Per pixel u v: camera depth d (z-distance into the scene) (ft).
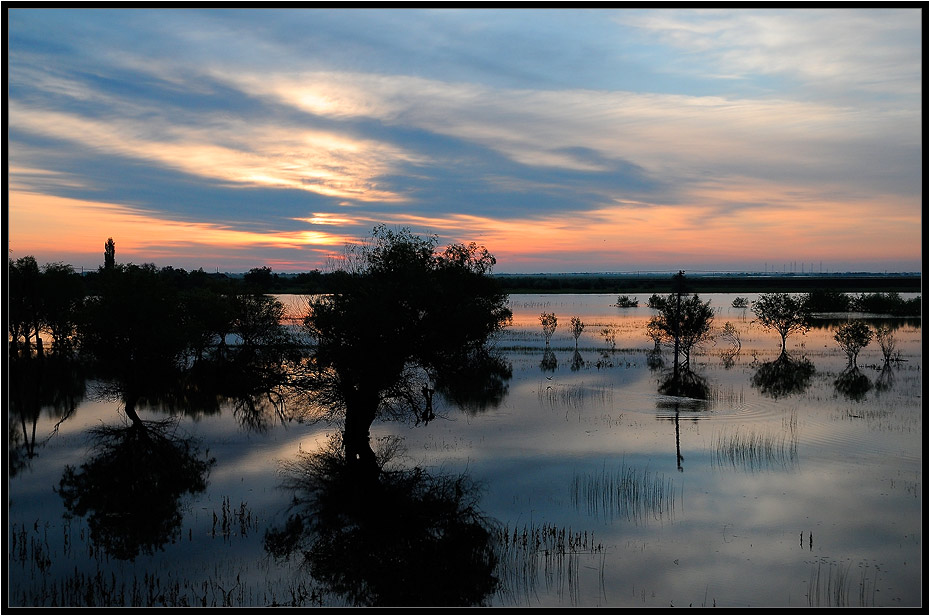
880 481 85.40
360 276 111.86
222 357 187.52
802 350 221.46
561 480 88.63
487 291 115.55
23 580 61.26
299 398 154.30
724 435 109.70
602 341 251.60
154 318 153.99
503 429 118.52
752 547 66.49
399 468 96.53
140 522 77.05
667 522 73.31
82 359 213.66
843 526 71.36
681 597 56.85
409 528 74.02
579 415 127.95
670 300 209.87
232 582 61.16
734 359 201.77
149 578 61.93
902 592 56.90
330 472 96.02
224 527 75.05
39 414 142.10
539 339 257.96
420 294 104.12
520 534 71.05
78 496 86.89
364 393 106.52
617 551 66.18
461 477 91.35
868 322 319.88
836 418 120.26
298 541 70.79
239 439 117.29
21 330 224.53
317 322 107.96
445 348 108.37
